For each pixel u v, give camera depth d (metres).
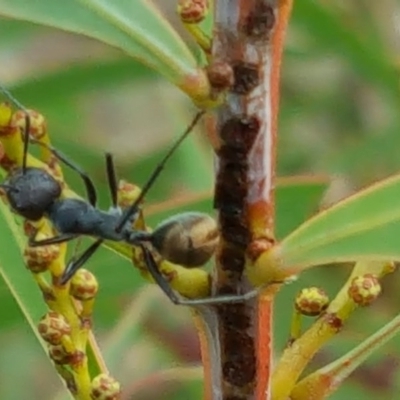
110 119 0.20
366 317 0.16
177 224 0.12
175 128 0.17
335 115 0.19
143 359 0.17
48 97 0.16
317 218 0.12
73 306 0.12
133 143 0.20
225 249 0.12
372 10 0.17
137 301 0.15
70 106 0.16
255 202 0.12
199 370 0.15
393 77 0.17
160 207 0.13
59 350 0.12
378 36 0.17
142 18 0.11
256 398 0.12
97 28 0.11
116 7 0.11
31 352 0.18
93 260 0.14
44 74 0.15
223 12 0.12
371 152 0.18
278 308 0.16
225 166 0.12
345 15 0.16
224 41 0.12
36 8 0.11
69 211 0.13
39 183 0.12
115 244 0.13
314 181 0.14
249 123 0.12
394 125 0.18
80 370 0.12
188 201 0.13
